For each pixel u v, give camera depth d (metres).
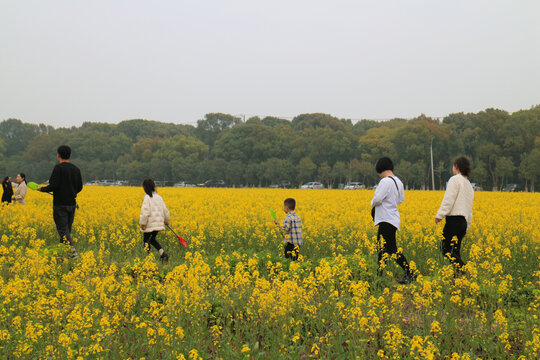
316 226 13.22
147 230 9.86
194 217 16.33
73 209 10.62
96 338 4.79
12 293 5.68
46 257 8.25
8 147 172.00
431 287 6.31
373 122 171.25
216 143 131.00
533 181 88.25
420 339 4.67
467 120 122.38
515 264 8.86
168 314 5.45
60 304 5.90
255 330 5.46
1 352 4.75
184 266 6.55
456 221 8.32
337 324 5.51
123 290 5.93
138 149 137.75
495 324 5.77
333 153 113.00
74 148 143.12
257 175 113.31
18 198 18.11
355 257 8.56
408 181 100.62
